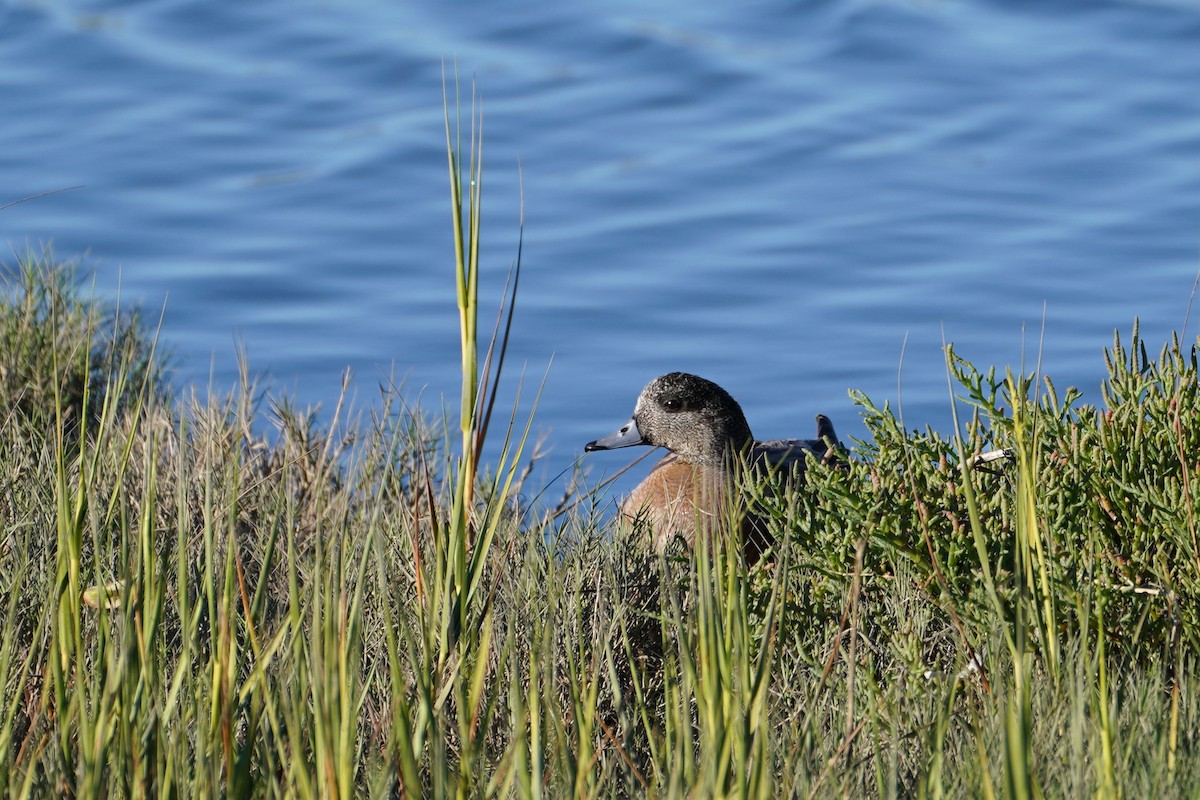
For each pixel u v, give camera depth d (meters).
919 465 8.20
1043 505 7.73
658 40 29.69
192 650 5.87
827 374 17.89
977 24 30.44
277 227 22.31
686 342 18.89
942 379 17.58
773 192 23.73
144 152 24.84
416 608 7.11
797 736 6.24
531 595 7.20
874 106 26.98
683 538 8.74
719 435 10.99
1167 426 8.19
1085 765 5.68
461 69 28.66
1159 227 21.92
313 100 27.27
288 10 31.31
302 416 11.98
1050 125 25.91
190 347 18.30
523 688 6.95
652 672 8.16
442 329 19.19
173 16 31.00
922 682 7.14
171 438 10.22
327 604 5.38
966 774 5.88
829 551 8.01
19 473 8.62
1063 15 30.72
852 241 21.83
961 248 21.50
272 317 19.44
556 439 15.85
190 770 5.89
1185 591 7.62
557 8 31.66
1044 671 6.79
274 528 6.07
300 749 5.32
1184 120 25.86
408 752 5.37
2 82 27.66
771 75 28.48
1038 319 19.19
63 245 21.33
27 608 7.30
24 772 5.84
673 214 22.95
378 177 24.36
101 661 5.86
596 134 26.20
